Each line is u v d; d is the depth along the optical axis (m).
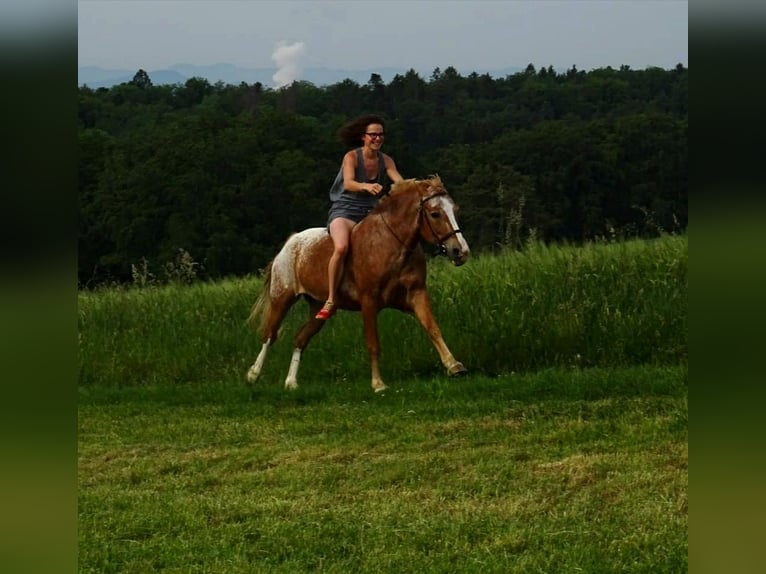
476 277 12.15
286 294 10.30
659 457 6.85
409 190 9.31
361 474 7.00
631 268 11.60
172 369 11.63
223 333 12.18
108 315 13.09
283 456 7.62
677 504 5.92
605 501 6.09
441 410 8.66
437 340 9.45
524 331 10.55
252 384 10.51
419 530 5.77
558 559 5.21
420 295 9.51
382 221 9.42
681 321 10.37
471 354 10.52
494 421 8.18
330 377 10.89
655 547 5.28
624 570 5.03
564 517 5.84
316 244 10.00
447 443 7.65
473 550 5.42
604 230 31.08
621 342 10.30
